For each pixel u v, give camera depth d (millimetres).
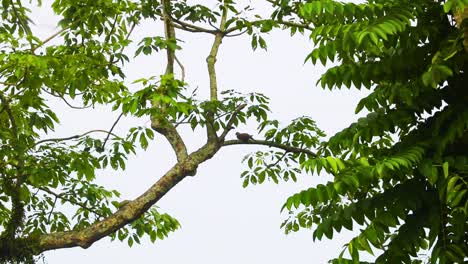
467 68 7578
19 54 10148
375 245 7344
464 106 7309
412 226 7324
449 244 7105
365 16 6898
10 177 11633
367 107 7992
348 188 6898
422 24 7410
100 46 11562
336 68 7410
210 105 12727
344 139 8039
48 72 10273
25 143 11766
